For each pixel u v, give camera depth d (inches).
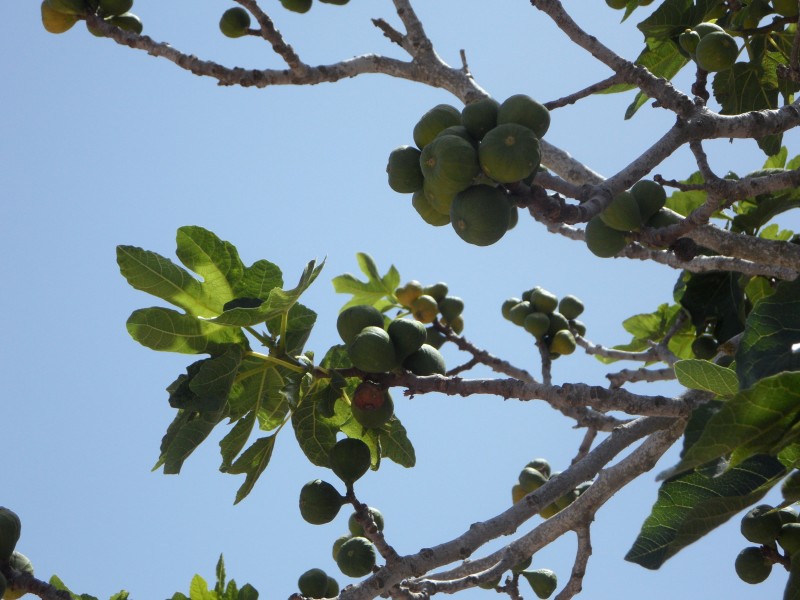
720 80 438.6
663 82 328.8
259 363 337.7
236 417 340.8
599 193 290.0
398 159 290.2
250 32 430.3
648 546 292.4
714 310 448.1
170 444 328.2
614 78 337.4
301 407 345.4
